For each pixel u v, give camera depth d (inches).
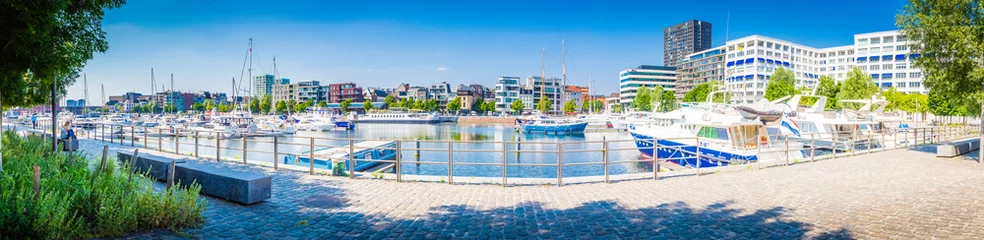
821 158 693.9
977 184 432.8
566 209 341.7
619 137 2659.9
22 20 253.8
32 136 711.7
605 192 409.7
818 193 391.5
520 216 319.3
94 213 247.1
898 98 3169.3
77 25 311.9
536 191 415.5
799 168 565.0
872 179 470.3
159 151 776.3
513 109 6358.3
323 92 7573.8
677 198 378.3
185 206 267.7
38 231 206.7
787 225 286.5
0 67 288.2
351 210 330.0
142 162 446.6
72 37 312.2
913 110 3189.0
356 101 7066.9
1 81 319.0
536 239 263.4
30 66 300.5
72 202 242.1
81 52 321.7
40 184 253.9
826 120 1201.4
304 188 415.2
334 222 294.8
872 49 5285.4
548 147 1929.1
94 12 318.0
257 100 6574.8
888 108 3056.1
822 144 1181.1
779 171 536.4
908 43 654.5
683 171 532.1
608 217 315.6
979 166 577.3
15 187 247.6
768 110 1101.7
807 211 322.7
